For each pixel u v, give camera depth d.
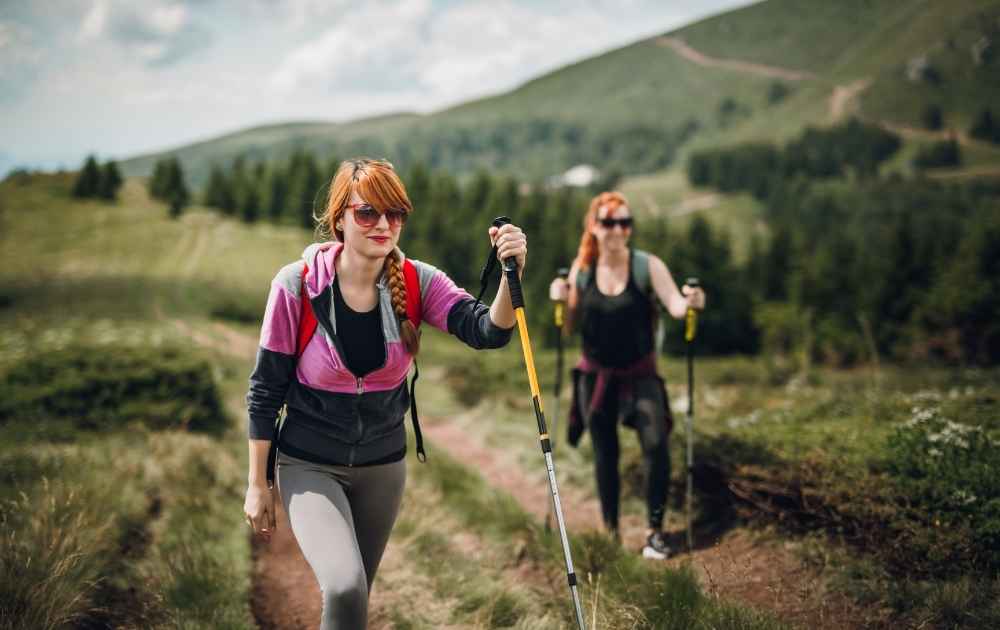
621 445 6.14
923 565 3.60
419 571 4.32
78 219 81.00
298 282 2.62
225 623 3.58
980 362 30.59
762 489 4.57
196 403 9.10
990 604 3.18
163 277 57.59
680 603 3.41
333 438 2.68
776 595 3.67
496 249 2.79
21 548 3.79
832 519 4.18
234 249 71.88
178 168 99.38
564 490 6.41
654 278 4.62
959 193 163.12
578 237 62.88
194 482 6.07
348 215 2.61
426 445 8.44
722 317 45.22
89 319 36.47
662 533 4.54
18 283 51.97
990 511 3.63
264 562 4.82
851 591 3.59
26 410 7.96
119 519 4.85
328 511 2.57
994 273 32.03
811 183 187.62
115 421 8.07
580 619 2.76
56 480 5.07
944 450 4.24
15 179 95.38
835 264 46.03
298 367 2.66
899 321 40.31
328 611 2.35
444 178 88.81
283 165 99.88
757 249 59.81
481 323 2.75
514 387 12.52
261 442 2.65
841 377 12.62
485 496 5.77
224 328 39.12
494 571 4.27
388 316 2.67
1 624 3.22
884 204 161.12
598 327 4.67
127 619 3.71
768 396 8.89
